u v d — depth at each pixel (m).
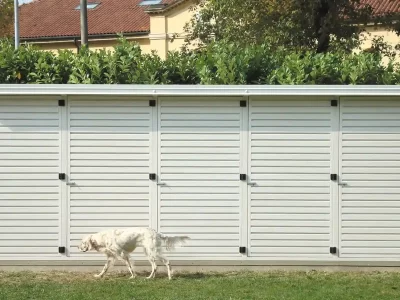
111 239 11.92
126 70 13.20
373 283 11.71
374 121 12.55
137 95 12.45
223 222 12.59
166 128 12.55
